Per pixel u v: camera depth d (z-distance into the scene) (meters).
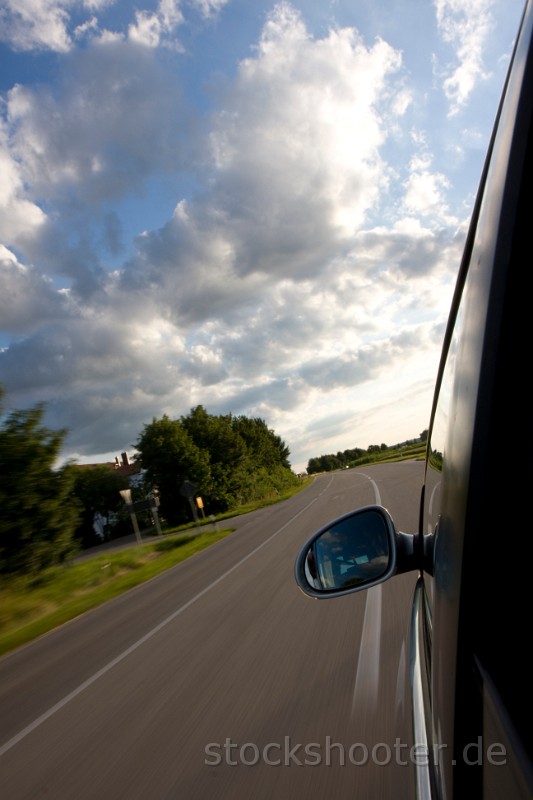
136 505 28.88
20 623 13.45
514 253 0.97
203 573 13.43
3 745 5.12
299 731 4.05
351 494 27.45
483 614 1.03
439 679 1.30
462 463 1.11
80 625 10.75
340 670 5.12
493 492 1.01
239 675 5.58
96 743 4.64
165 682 5.86
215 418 55.62
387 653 5.34
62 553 16.81
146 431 49.38
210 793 3.45
